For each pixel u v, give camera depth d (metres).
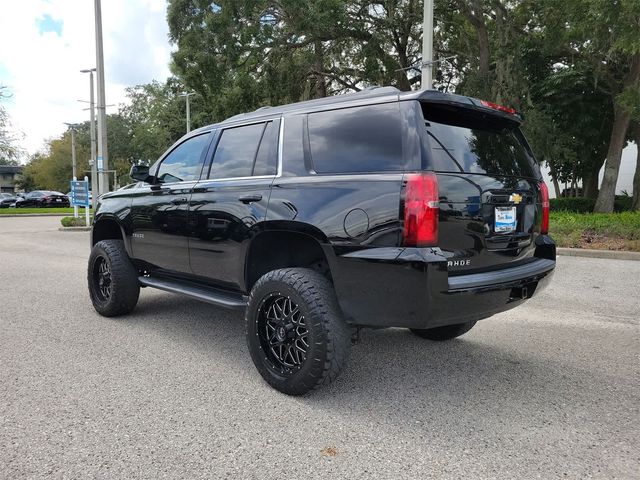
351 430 3.01
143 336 4.88
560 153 18.98
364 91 3.55
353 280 3.17
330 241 3.25
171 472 2.56
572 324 5.34
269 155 3.91
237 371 3.96
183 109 48.38
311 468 2.61
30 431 2.98
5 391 3.56
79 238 15.19
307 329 3.30
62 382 3.72
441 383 3.74
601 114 21.16
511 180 3.62
